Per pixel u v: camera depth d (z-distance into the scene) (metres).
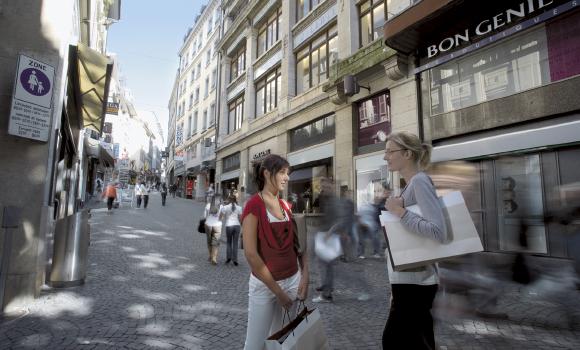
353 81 10.90
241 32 21.95
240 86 21.86
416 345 1.85
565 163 6.59
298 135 15.41
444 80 8.96
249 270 6.51
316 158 13.67
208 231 7.00
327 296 4.73
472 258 4.63
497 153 7.45
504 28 7.56
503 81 7.79
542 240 6.48
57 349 3.09
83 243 5.22
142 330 3.55
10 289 4.13
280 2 17.67
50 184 4.88
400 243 1.77
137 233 10.45
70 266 5.04
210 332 3.54
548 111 6.86
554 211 5.01
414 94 9.48
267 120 17.86
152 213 17.69
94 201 23.00
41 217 4.45
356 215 7.47
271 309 2.04
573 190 4.63
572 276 4.27
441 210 1.75
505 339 3.44
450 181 7.92
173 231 11.34
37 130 4.43
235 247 7.01
